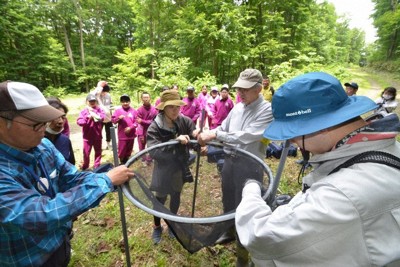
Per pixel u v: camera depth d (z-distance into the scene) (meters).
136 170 1.55
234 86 2.01
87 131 4.22
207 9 12.38
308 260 0.66
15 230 1.05
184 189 2.03
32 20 16.59
